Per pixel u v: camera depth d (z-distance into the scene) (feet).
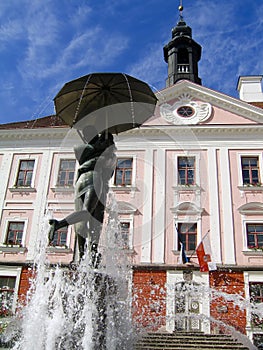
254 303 58.90
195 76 92.27
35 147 76.48
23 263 65.46
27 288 63.82
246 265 62.54
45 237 20.72
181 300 60.18
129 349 18.58
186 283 61.31
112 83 19.71
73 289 17.90
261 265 62.28
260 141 73.26
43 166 74.28
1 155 76.79
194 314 58.18
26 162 75.87
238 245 64.54
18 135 77.66
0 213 71.00
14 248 67.05
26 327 18.13
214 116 76.54
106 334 17.51
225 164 71.92
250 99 92.27
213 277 61.72
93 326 17.15
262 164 71.26
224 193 69.05
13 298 63.31
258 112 75.46
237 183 70.18
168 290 60.90
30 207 70.69
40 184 72.59
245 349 46.37
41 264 27.07
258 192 68.64
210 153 73.00
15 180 74.18
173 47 96.12
